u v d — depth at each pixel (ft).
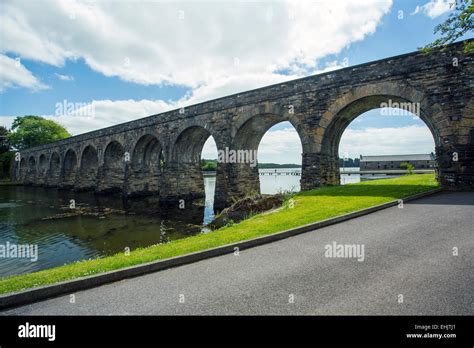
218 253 24.03
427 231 26.66
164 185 98.94
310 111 66.08
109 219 76.74
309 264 20.52
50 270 22.61
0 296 16.03
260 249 24.80
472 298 14.75
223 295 16.34
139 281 18.99
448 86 50.03
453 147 49.96
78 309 15.57
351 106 63.00
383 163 294.66
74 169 177.58
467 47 44.06
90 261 24.39
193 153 107.65
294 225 30.76
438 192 48.85
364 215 35.32
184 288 17.56
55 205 106.22
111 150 137.08
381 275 17.93
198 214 82.28
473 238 24.08
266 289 16.84
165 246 27.35
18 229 65.41
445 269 18.29
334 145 71.67
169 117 99.96
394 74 55.21
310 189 65.05
